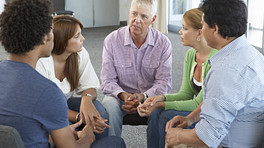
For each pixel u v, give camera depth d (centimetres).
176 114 181
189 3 627
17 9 103
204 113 123
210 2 122
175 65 449
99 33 704
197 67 188
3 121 104
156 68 214
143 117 204
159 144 191
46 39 110
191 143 132
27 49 107
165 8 664
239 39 125
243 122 128
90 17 777
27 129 105
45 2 109
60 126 112
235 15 119
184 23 172
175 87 363
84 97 182
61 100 110
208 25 125
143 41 210
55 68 178
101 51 541
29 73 107
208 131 122
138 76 218
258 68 122
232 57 122
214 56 129
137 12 198
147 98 191
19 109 104
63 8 654
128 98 199
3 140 96
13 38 104
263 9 491
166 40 212
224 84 119
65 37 165
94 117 174
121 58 214
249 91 119
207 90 125
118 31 216
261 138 130
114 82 215
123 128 272
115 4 788
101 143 151
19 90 105
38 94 105
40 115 106
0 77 107
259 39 503
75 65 183
